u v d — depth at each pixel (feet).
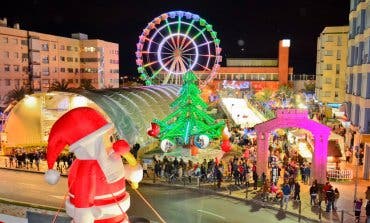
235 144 134.31
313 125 86.17
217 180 92.63
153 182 93.81
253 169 91.50
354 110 114.01
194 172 94.94
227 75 327.67
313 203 77.66
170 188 90.48
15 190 86.33
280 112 88.69
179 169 95.55
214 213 74.69
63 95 126.21
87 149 21.99
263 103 212.84
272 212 75.51
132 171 23.94
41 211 30.53
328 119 175.73
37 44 244.42
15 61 230.89
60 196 81.76
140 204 78.95
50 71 258.78
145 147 123.85
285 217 73.00
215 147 131.54
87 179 21.68
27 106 130.00
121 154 22.99
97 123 22.21
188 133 117.80
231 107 192.65
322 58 225.97
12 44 228.63
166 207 77.66
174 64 169.27
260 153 91.04
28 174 102.63
